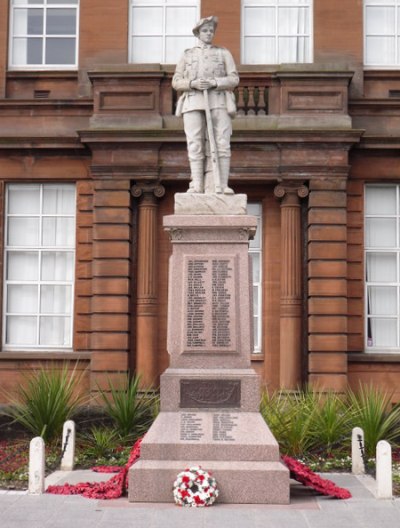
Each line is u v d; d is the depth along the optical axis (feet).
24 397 59.52
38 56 71.51
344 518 33.99
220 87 40.45
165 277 66.44
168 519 33.24
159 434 37.22
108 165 65.26
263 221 67.00
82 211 67.77
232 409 37.76
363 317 66.28
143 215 65.82
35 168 67.92
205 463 36.68
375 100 67.31
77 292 67.10
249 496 36.27
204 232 39.37
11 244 68.90
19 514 34.42
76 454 51.44
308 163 64.44
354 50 68.80
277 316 65.87
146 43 70.85
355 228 66.80
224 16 69.51
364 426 52.01
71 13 71.77
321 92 65.36
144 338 64.69
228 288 38.91
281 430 50.26
